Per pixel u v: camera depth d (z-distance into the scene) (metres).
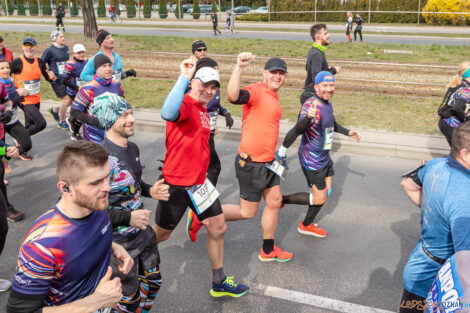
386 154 7.58
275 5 37.97
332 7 36.47
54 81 8.72
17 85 7.39
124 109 2.76
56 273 1.98
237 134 8.41
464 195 2.36
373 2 35.31
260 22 37.50
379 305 3.87
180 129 3.28
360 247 4.85
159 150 7.98
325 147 4.59
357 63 14.99
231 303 3.91
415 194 2.90
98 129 5.61
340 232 5.18
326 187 4.97
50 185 6.50
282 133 8.41
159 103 10.77
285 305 3.88
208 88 3.28
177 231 5.21
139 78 13.62
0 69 5.90
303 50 18.44
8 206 5.39
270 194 4.36
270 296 4.00
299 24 34.12
